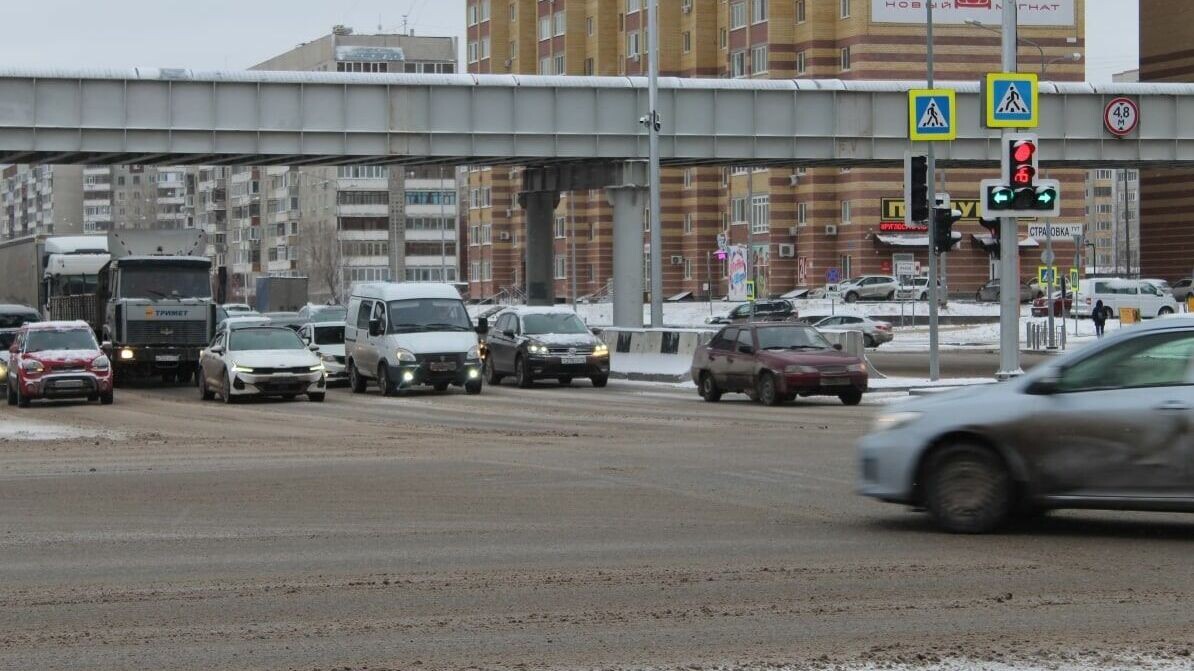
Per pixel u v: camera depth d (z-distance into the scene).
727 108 61.50
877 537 15.28
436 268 177.50
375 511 17.86
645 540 15.27
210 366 43.03
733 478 21.11
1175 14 101.88
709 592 12.27
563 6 137.12
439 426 32.22
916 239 110.88
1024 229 114.56
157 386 52.31
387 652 10.14
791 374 37.34
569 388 47.75
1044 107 62.00
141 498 19.39
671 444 26.83
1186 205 103.25
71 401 43.28
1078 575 12.85
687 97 61.25
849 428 30.17
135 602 12.09
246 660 9.95
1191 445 14.30
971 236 111.50
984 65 110.44
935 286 43.91
